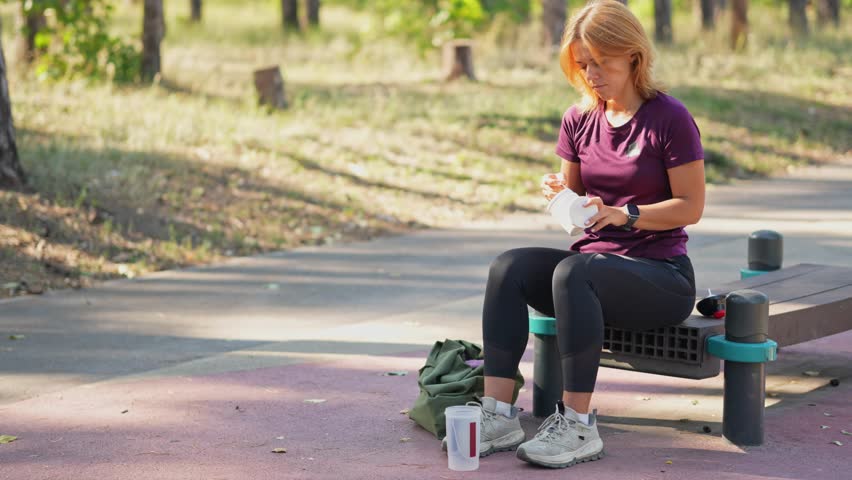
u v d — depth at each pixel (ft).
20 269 28.02
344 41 78.89
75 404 17.54
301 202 36.35
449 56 59.47
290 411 16.92
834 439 15.03
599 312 14.05
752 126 50.55
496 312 14.69
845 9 107.86
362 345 21.44
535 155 44.50
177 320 23.86
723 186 41.68
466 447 13.88
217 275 28.66
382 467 14.11
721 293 16.85
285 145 42.42
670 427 15.81
